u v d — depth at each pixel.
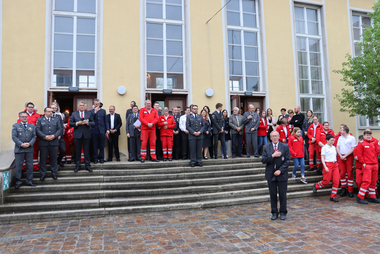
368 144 6.21
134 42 8.85
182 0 9.59
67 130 7.04
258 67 10.31
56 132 6.01
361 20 11.67
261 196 6.40
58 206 5.20
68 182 6.00
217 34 9.70
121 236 4.11
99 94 8.42
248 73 10.17
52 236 4.12
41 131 5.91
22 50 7.94
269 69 10.18
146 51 9.14
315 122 7.93
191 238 4.02
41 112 7.97
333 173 6.39
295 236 4.08
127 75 8.70
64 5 8.56
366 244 3.76
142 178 6.38
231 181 6.83
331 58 11.02
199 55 9.44
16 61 7.87
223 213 5.39
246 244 3.78
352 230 4.34
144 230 4.39
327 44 11.03
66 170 6.48
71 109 10.53
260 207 5.86
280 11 10.53
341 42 11.23
